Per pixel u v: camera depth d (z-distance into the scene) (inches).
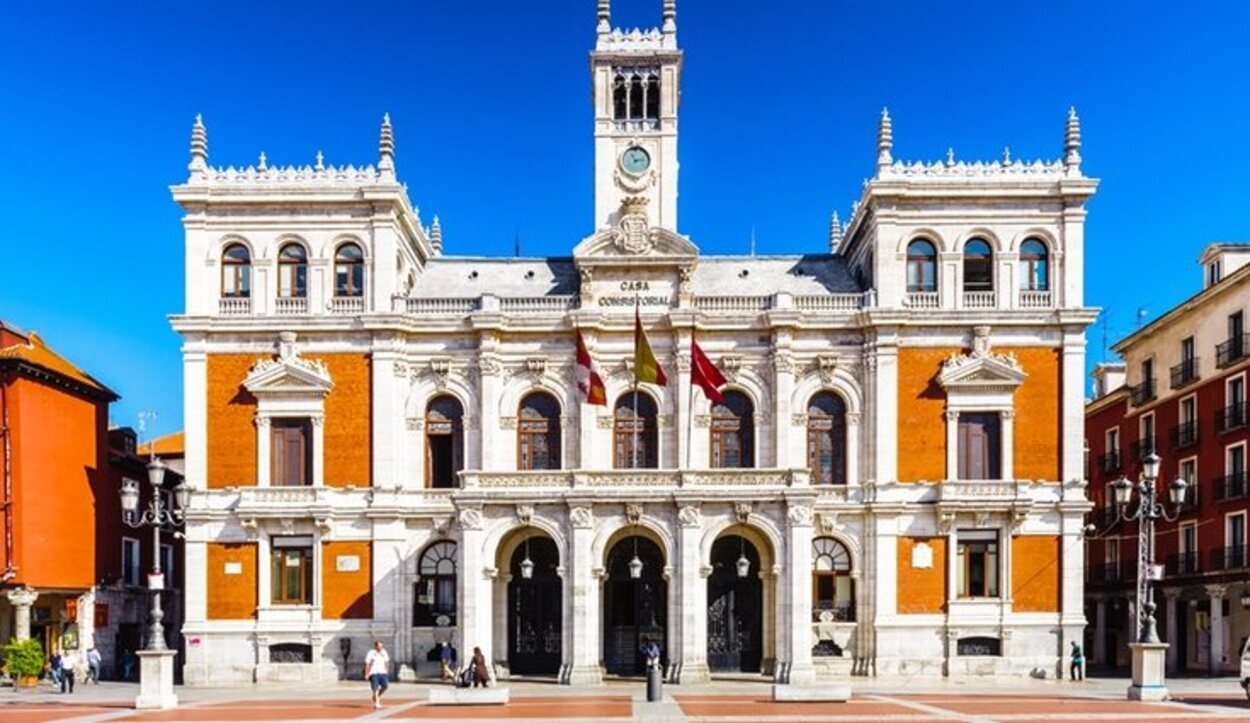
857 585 2204.7
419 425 2269.9
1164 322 2753.4
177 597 2962.6
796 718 1464.1
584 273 2290.8
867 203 2288.4
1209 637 2500.0
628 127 2399.1
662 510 2081.7
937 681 2137.1
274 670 2188.7
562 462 2258.9
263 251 2289.6
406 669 2186.3
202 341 2257.6
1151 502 1784.0
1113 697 1814.7
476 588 2060.8
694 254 2273.6
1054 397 2220.7
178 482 2962.6
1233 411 2421.3
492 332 2265.0
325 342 2266.2
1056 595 2185.0
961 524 2196.1
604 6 2425.0
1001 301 2249.0
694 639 2034.9
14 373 2279.8
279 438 2262.6
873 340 2235.5
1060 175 2262.6
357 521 2231.8
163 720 1524.4
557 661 2202.3
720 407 2283.5
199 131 2305.6
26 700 1868.8
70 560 2425.0
